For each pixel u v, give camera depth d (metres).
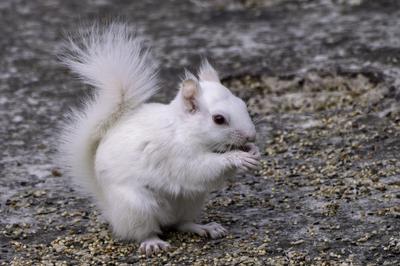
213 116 8.51
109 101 9.06
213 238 9.03
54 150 11.91
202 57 15.20
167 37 16.53
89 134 9.16
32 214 9.91
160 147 8.58
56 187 10.69
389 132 11.55
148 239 8.91
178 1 19.22
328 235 8.88
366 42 15.02
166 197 8.80
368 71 13.48
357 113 12.33
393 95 12.71
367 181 10.12
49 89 14.42
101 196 9.21
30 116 13.22
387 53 14.27
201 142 8.54
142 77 9.16
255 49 15.39
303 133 11.85
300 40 15.64
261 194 10.10
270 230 9.12
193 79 8.61
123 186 8.69
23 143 12.20
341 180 10.24
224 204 9.90
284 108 12.90
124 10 18.64
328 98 13.02
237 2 18.70
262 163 10.97
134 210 8.62
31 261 8.69
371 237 8.74
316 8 17.62
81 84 14.61
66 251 8.91
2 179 10.95
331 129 11.89
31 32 17.41
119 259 8.66
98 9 18.81
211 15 17.94
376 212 9.29
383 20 16.33
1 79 14.93
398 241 8.59
